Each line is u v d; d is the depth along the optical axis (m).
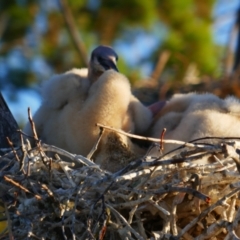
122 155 11.42
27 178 10.02
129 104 12.17
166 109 12.65
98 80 12.10
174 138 11.53
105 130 11.55
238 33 21.14
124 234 9.88
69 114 12.05
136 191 9.80
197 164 9.95
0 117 11.80
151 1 22.19
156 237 9.80
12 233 10.00
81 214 10.05
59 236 10.31
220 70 21.80
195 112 11.75
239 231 9.93
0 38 22.22
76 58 22.12
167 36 21.88
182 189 9.53
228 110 11.77
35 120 12.59
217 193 9.93
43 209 10.12
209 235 9.62
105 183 9.92
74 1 22.39
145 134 12.34
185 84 19.14
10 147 11.09
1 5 22.27
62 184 10.17
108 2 22.28
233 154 9.37
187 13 22.30
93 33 22.42
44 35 22.34
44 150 10.52
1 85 21.61
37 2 22.42
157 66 20.69
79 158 10.35
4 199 10.23
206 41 21.91
